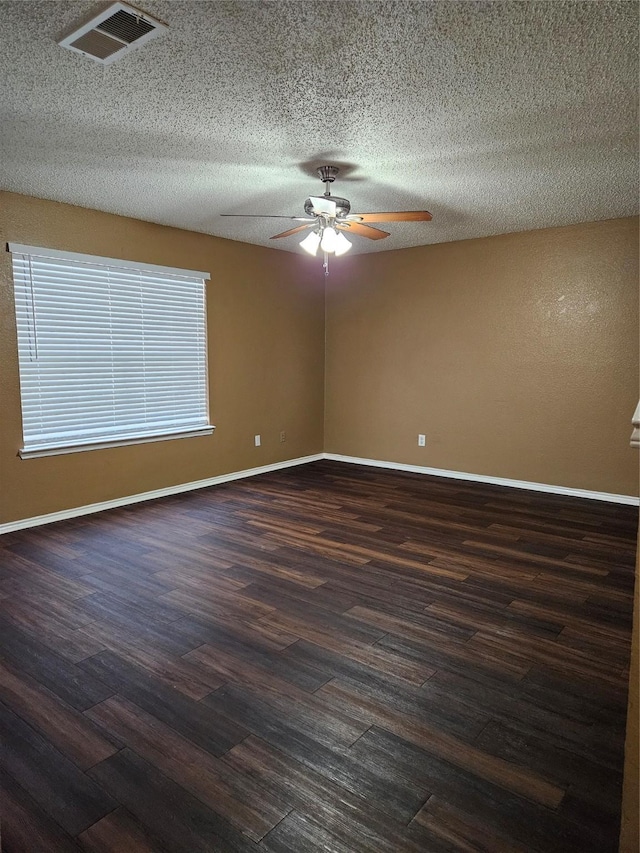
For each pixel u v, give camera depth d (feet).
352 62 7.28
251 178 12.00
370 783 5.58
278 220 15.48
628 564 11.30
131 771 5.74
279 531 13.30
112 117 8.95
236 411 18.65
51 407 13.96
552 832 5.00
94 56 7.05
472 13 6.25
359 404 21.17
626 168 11.31
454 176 11.82
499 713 6.67
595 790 5.49
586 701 6.91
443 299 18.62
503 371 17.62
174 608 9.38
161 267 15.92
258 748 6.08
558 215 14.98
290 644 8.25
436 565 11.23
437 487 17.69
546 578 10.60
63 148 10.25
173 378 16.71
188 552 11.95
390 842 4.91
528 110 8.72
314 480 18.66
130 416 15.67
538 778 5.65
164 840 4.93
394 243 18.60
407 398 19.85
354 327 20.95
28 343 13.39
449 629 8.68
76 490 14.53
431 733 6.32
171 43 6.79
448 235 17.37
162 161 10.94
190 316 17.02
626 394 15.58
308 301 20.98
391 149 10.33
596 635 8.51
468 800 5.37
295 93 8.14
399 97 8.29
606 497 16.10
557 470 16.89
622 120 9.05
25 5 6.00
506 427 17.74
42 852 4.80
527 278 16.89
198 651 8.05
